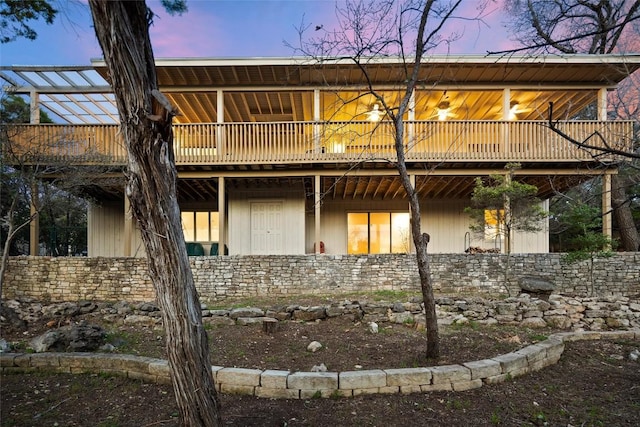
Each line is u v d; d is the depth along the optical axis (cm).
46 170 784
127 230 1019
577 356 470
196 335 240
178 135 999
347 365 412
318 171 1011
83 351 459
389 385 354
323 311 609
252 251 1163
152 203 229
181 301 236
